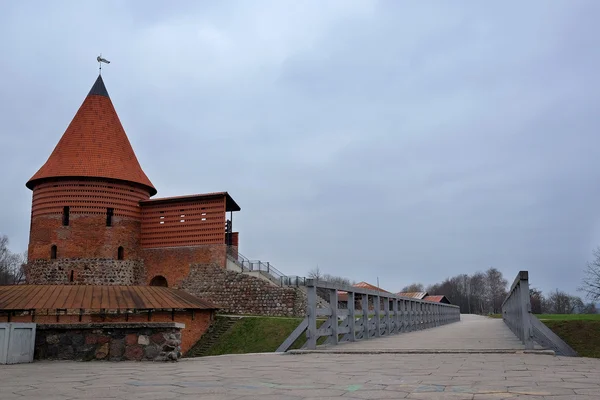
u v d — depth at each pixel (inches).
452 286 5693.9
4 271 3329.2
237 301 1521.9
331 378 280.1
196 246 1614.2
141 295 1211.2
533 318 441.4
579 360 363.9
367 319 652.1
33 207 1676.9
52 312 1067.3
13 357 380.5
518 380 260.8
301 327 493.0
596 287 1953.7
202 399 215.9
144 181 1744.6
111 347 401.7
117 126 1777.8
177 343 402.0
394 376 284.2
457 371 303.9
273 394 227.3
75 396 226.8
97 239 1611.7
